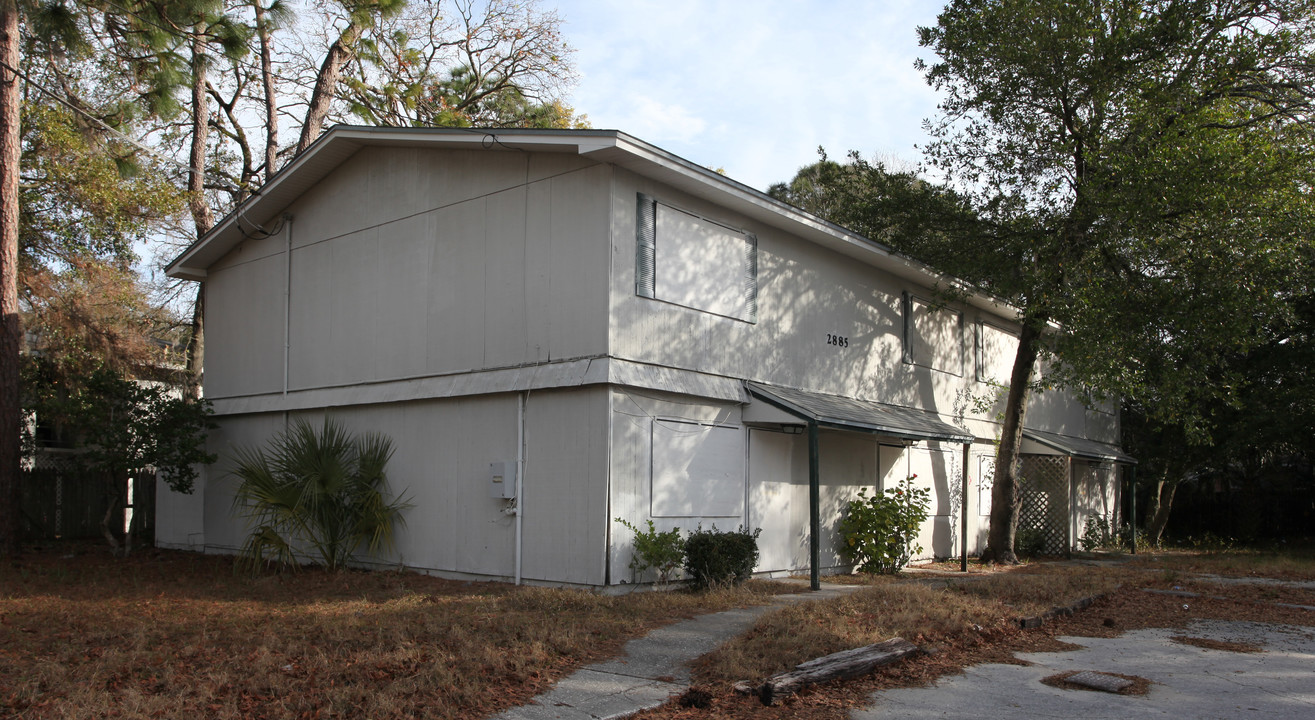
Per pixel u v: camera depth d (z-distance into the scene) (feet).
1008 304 59.06
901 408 57.06
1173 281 50.78
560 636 26.91
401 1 75.15
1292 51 50.52
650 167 38.73
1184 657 27.02
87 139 59.41
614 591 36.58
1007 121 56.08
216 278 58.90
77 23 55.57
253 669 23.38
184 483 53.57
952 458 62.34
